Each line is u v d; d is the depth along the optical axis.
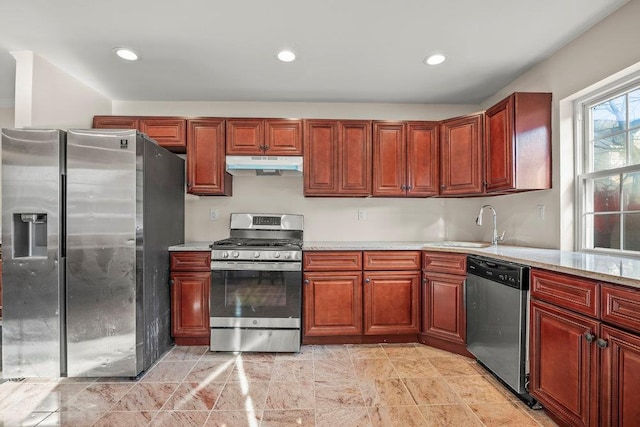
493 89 2.87
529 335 1.71
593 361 1.32
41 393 1.89
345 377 2.06
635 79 1.79
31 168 2.00
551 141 2.28
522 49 2.21
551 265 1.56
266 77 2.63
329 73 2.57
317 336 2.55
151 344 2.22
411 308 2.57
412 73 2.56
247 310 2.45
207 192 2.82
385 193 2.84
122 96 3.02
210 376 2.08
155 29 1.98
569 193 2.20
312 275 2.51
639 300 1.15
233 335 2.44
